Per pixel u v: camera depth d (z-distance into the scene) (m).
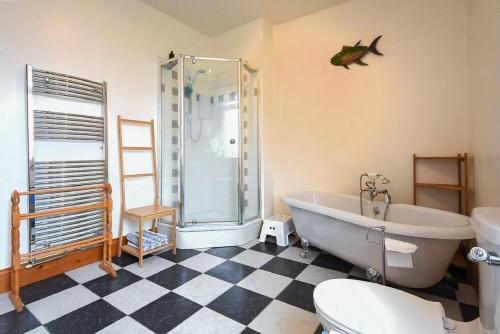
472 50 1.96
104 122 2.22
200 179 2.86
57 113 1.93
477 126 1.83
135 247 2.21
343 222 1.85
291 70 3.03
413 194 2.31
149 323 1.39
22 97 1.79
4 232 1.71
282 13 2.84
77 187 2.01
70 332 1.31
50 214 1.75
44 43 1.89
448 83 2.19
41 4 1.88
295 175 3.03
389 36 2.44
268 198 3.04
